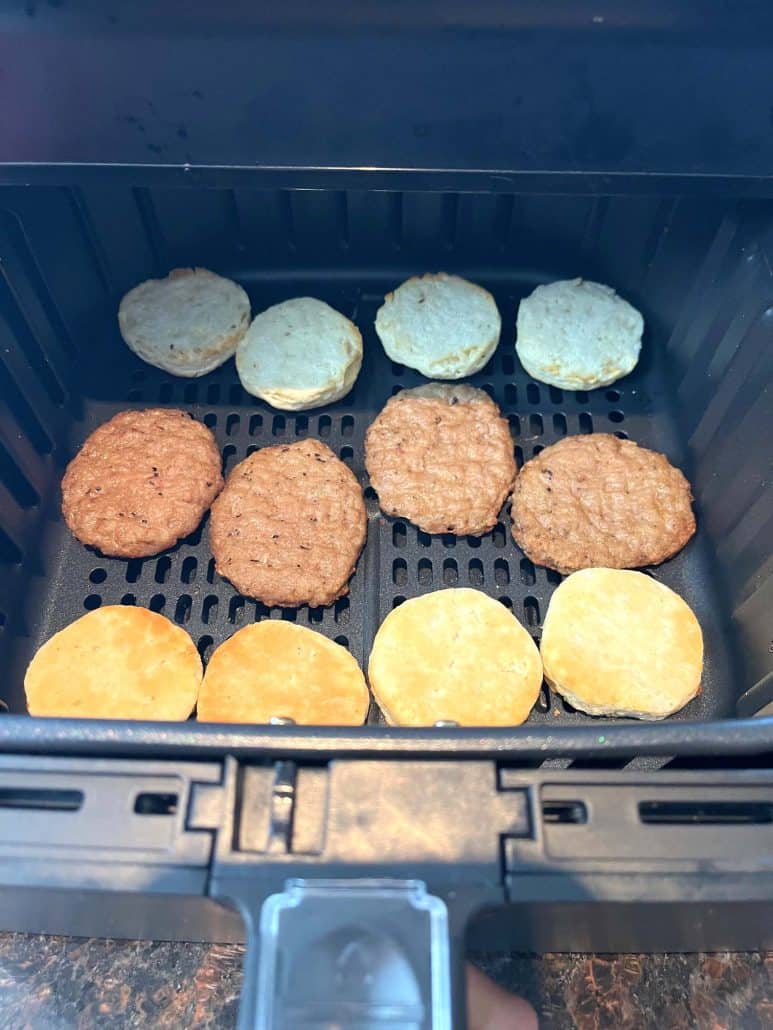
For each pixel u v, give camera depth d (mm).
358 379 383
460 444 349
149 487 336
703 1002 272
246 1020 172
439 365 365
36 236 326
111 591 333
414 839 190
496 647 303
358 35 222
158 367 378
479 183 263
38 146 251
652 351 386
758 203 295
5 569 321
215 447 353
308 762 201
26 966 275
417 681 294
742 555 316
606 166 256
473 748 201
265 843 190
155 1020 269
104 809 192
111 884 187
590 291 380
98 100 237
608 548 332
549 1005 271
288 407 363
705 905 190
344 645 323
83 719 205
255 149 253
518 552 343
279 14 218
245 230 381
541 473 345
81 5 215
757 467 305
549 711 311
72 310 365
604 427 375
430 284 382
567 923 218
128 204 350
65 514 335
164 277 387
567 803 198
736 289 318
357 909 182
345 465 347
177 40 223
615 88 234
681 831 192
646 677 301
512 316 401
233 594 332
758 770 197
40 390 347
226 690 296
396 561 339
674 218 340
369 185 264
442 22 220
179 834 190
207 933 254
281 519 330
